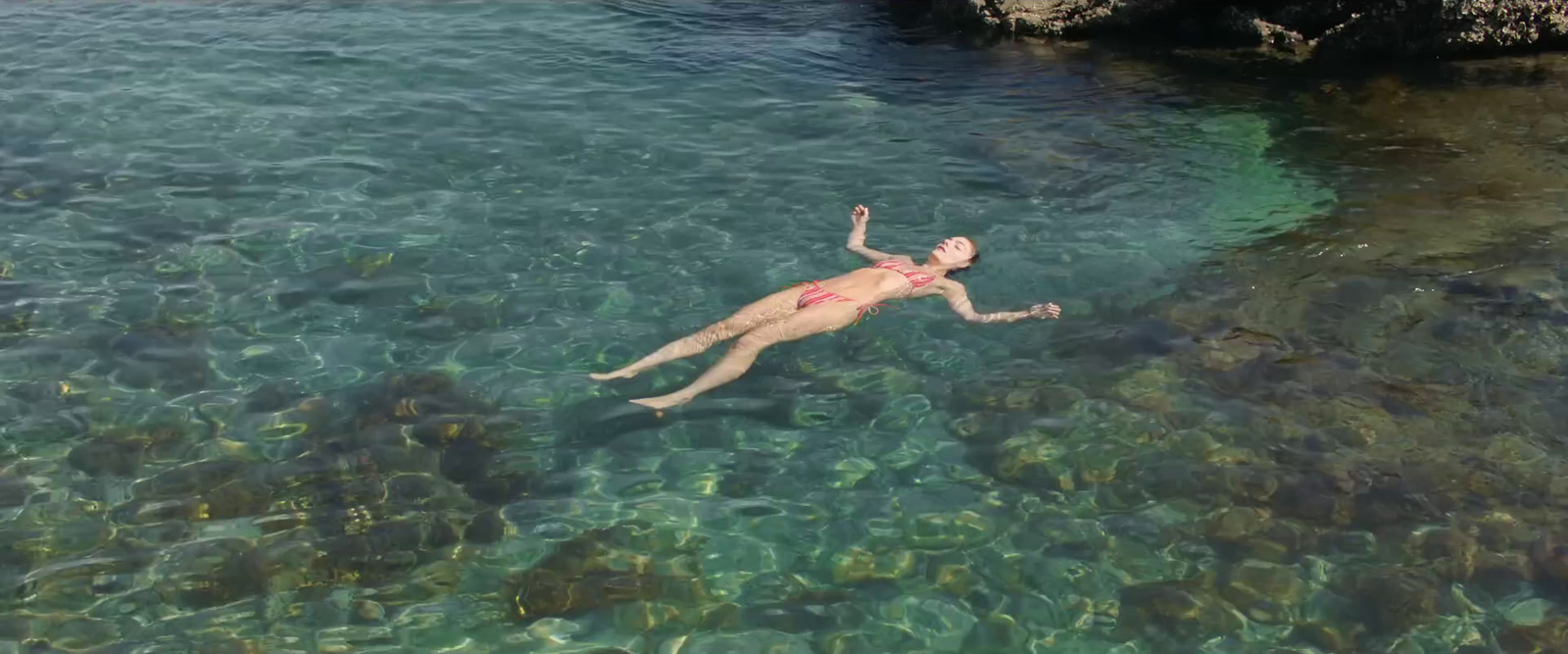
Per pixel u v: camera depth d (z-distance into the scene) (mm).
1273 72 14422
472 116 12680
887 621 6012
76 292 8914
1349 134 12477
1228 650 5832
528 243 9828
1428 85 13734
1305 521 6719
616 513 6754
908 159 11836
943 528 6691
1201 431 7512
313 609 5988
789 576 6316
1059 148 12156
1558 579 6242
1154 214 10617
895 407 7766
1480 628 5949
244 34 15266
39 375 7855
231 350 8227
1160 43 15648
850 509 6832
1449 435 7453
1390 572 6332
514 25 16078
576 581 6230
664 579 6258
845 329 8602
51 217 10117
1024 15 15977
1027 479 7098
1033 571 6375
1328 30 14828
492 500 6836
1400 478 7062
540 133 12234
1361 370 8180
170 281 9102
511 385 7891
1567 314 8789
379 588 6152
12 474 6902
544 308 8828
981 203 10805
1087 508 6859
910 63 15094
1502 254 9797
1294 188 11156
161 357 8109
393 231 9992
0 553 6281
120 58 14297
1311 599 6152
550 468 7125
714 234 10031
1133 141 12352
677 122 12734
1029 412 7723
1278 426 7566
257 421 7469
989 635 5926
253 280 9148
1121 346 8469
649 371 8117
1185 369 8195
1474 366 8203
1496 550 6461
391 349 8273
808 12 17312
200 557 6312
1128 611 6090
